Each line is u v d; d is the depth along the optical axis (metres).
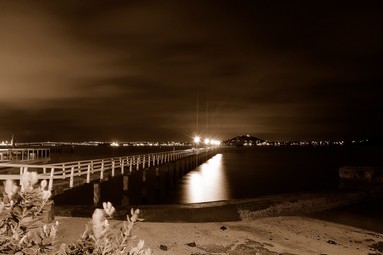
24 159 27.12
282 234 12.12
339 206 18.73
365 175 23.28
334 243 11.33
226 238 11.06
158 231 11.37
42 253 1.81
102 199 33.38
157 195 34.41
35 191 1.73
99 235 1.86
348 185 23.88
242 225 13.19
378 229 14.38
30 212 1.73
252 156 123.94
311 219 15.45
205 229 12.06
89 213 12.61
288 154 142.88
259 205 15.05
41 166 15.04
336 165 72.25
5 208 1.68
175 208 13.48
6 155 26.03
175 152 45.12
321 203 17.80
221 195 33.56
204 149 84.06
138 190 39.06
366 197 20.41
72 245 1.90
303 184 40.94
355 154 132.75
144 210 13.22
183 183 42.28
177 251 9.48
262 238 11.36
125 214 12.89
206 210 13.80
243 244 10.52
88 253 1.89
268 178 47.41
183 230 11.70
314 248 10.63
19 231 1.71
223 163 80.25
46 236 1.86
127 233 2.15
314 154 140.50
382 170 23.88
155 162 34.44
